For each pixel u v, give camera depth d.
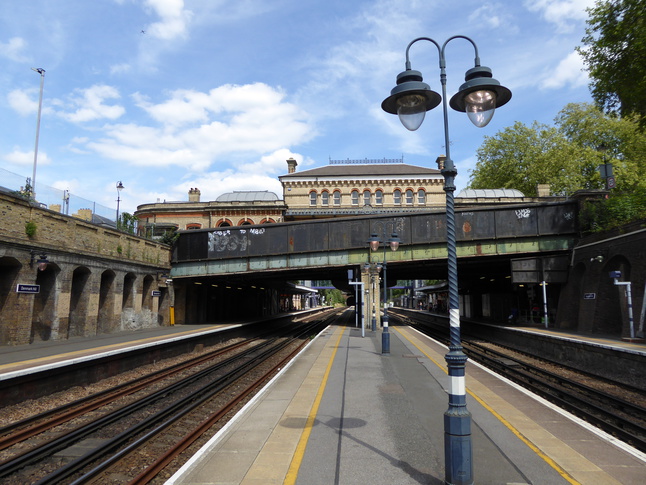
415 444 7.23
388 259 29.64
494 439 7.40
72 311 23.03
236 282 41.00
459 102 6.23
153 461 7.85
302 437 7.58
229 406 11.75
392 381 12.56
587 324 22.81
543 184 47.00
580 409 11.02
